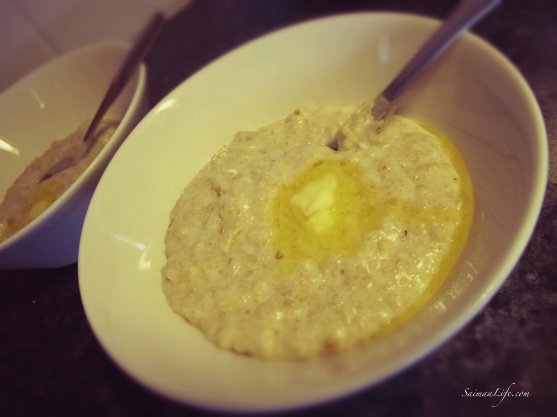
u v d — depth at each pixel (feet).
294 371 0.50
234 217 0.68
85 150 0.90
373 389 0.55
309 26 0.79
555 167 0.67
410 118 0.75
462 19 0.66
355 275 0.60
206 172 0.76
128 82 0.93
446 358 0.55
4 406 0.67
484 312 0.58
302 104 0.83
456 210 0.63
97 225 0.63
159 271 0.68
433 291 0.58
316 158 0.72
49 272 0.82
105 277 0.61
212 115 0.80
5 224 0.84
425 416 0.52
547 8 0.93
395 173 0.68
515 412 0.50
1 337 0.76
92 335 0.72
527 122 0.56
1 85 1.10
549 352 0.53
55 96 1.00
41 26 1.11
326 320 0.56
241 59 0.80
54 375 0.69
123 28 1.24
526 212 0.48
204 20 1.27
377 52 0.77
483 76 0.64
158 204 0.73
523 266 0.60
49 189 0.85
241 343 0.56
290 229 0.67
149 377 0.46
